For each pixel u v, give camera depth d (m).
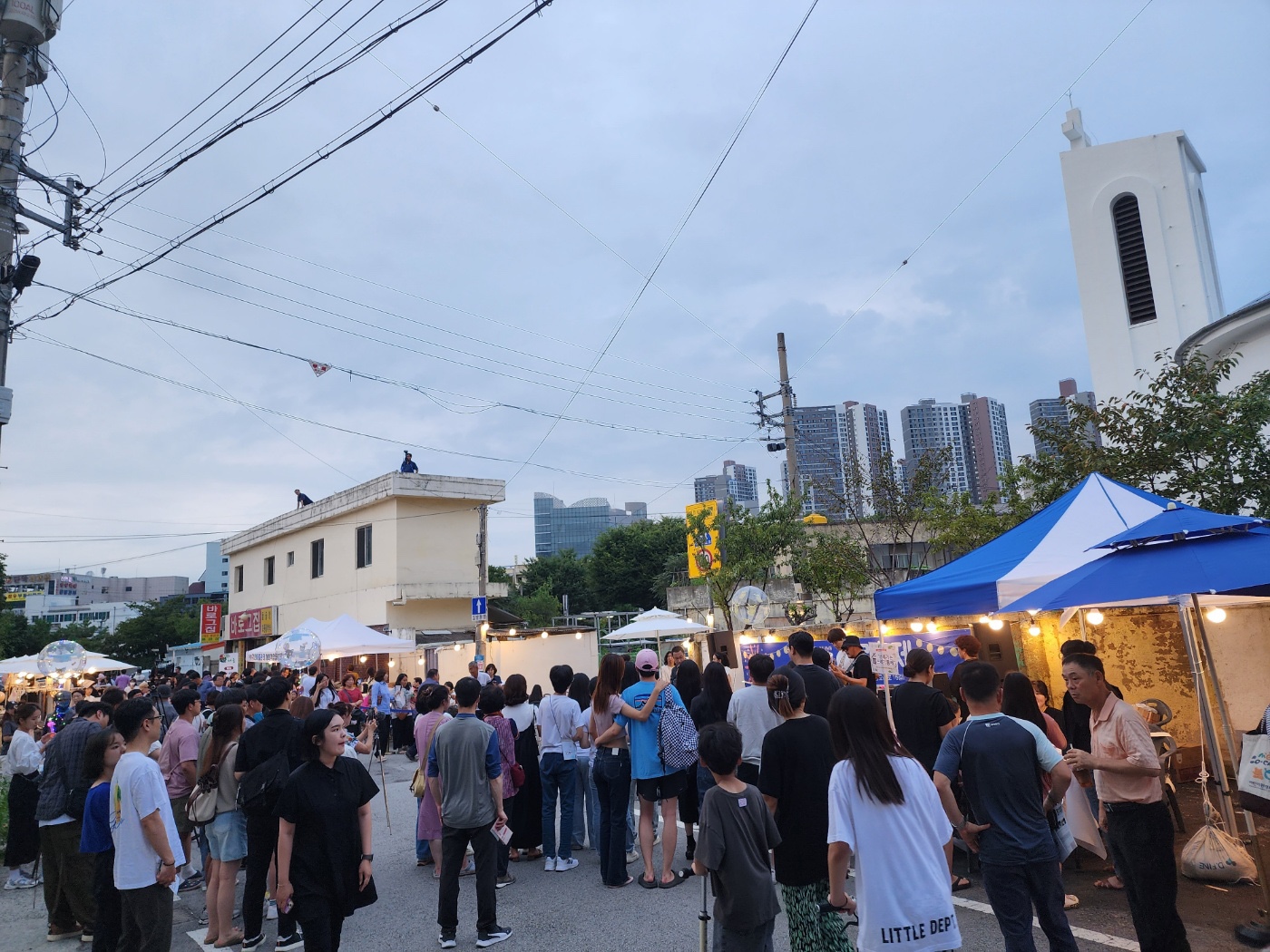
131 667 22.47
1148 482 12.61
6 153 9.85
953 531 18.33
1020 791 4.03
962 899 6.14
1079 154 28.80
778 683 4.61
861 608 25.88
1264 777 4.98
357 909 6.86
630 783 7.21
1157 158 27.53
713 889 4.04
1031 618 10.83
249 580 33.78
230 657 33.25
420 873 7.95
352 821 4.83
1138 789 4.66
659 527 54.19
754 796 4.11
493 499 27.06
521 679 8.44
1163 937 4.54
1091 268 28.27
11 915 7.45
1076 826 6.11
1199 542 5.73
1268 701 9.77
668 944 5.56
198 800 6.29
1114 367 27.61
